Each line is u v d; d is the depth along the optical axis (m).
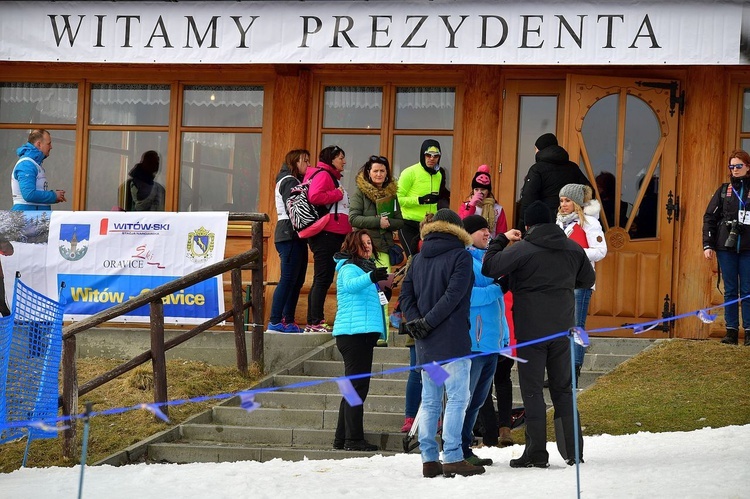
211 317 12.55
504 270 8.79
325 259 12.87
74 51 13.98
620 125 14.27
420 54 13.43
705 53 13.01
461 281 8.38
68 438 10.21
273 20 13.71
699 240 14.05
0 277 12.33
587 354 12.65
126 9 13.93
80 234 12.84
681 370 11.96
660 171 14.24
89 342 13.23
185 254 12.68
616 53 13.12
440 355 8.39
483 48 13.33
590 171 14.27
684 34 13.04
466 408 8.62
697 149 14.13
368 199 12.61
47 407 10.04
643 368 12.15
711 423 10.27
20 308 9.72
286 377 12.16
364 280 10.07
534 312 8.73
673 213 14.16
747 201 12.67
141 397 11.64
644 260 14.13
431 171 12.89
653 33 13.08
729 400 10.91
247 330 14.11
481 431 10.05
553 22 13.23
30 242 12.85
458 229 8.61
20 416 9.84
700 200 14.10
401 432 10.53
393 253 12.59
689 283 14.04
